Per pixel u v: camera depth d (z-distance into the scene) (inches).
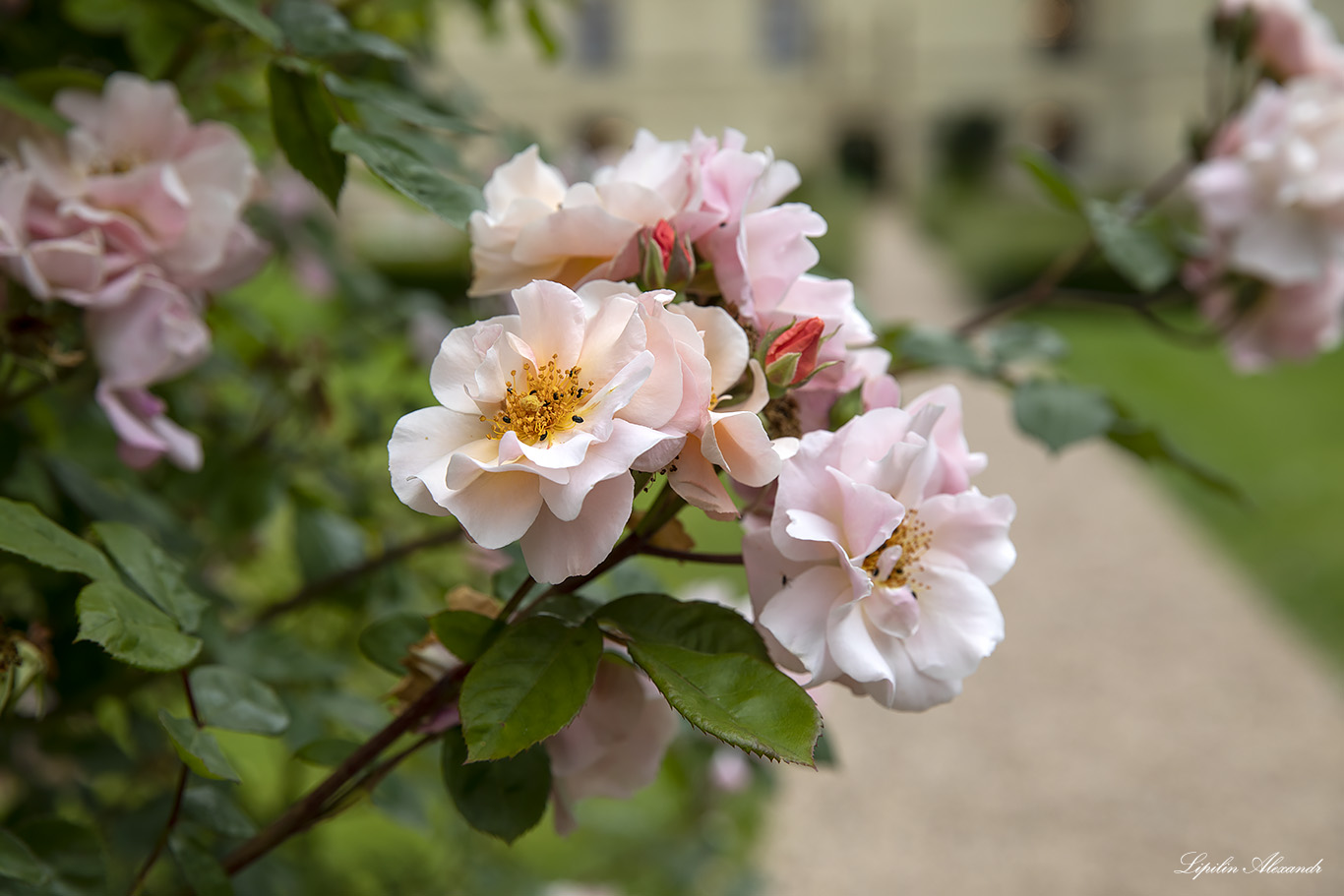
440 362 15.5
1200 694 94.4
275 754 43.4
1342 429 160.1
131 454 21.6
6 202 19.8
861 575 16.0
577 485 14.7
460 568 37.0
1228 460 149.3
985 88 479.8
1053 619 109.4
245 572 38.9
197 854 18.1
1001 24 474.6
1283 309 34.8
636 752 19.6
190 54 24.2
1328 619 105.8
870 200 504.7
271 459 31.5
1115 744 87.8
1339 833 76.2
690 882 55.4
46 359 20.4
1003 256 281.4
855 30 481.4
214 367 31.2
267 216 39.2
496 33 35.9
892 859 73.4
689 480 15.7
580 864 56.4
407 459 15.2
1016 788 81.9
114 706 28.3
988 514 17.1
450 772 17.7
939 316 259.8
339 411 39.2
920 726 90.7
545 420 15.3
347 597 28.9
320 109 19.8
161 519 25.0
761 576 16.8
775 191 17.6
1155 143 451.2
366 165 18.5
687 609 16.6
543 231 17.0
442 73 34.9
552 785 19.3
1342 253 32.8
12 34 26.6
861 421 16.5
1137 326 244.2
